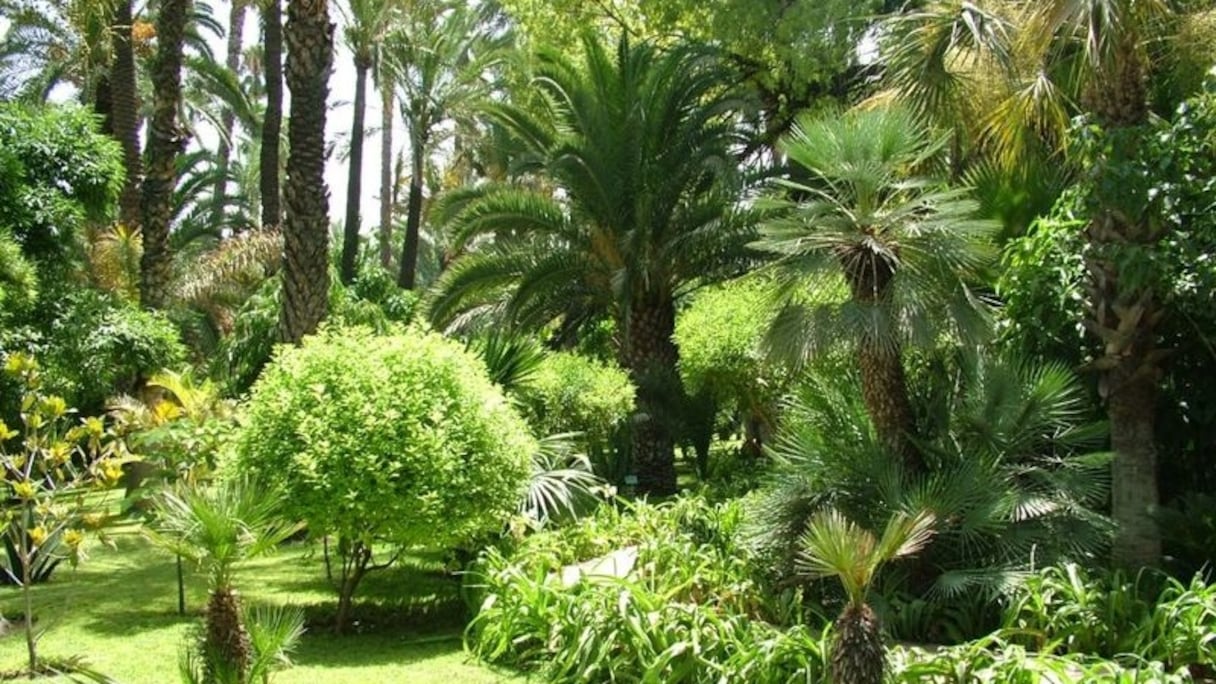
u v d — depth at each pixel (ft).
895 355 23.76
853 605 15.15
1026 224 30.30
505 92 93.61
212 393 32.55
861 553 15.17
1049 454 24.27
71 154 41.39
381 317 55.31
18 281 34.86
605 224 50.34
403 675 19.92
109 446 22.22
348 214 79.92
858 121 23.80
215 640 15.90
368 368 23.89
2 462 20.80
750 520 24.08
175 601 27.12
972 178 31.12
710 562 23.80
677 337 48.70
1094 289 23.25
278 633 16.34
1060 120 24.79
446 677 19.77
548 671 19.72
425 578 29.53
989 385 23.66
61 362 37.96
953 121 27.86
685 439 50.29
